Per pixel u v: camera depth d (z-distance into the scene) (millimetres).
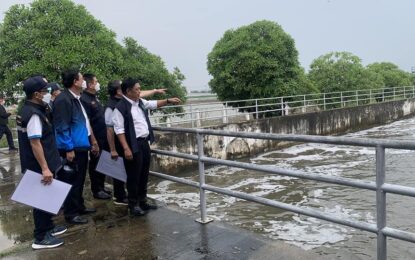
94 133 4883
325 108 22062
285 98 18859
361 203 8430
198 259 3332
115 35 12344
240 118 18875
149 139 4488
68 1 11570
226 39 19109
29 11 11312
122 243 3740
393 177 10656
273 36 18047
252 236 3744
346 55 25359
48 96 4086
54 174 3695
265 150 16359
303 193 9508
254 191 9961
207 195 9586
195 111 14898
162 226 4125
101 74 10797
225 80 18625
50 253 3604
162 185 10883
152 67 14000
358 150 15320
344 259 5820
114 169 4605
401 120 26703
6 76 10812
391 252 6121
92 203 5043
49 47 10688
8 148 10969
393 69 33531
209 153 14094
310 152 15625
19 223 4551
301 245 6418
